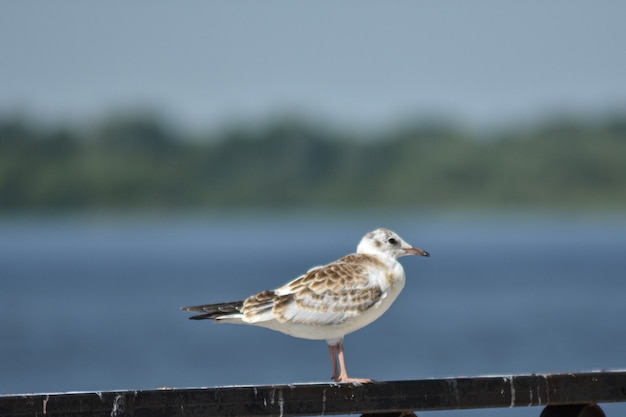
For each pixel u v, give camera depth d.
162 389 9.37
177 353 48.91
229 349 50.38
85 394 9.11
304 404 9.74
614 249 151.00
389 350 49.00
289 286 11.79
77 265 121.44
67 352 49.19
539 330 56.72
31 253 150.38
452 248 157.00
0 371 43.44
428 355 47.31
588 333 55.00
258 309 11.59
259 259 125.75
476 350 49.00
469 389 10.15
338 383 9.85
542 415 10.90
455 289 87.25
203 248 160.00
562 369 43.16
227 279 96.50
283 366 44.41
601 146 199.50
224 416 9.48
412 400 10.02
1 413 8.88
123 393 9.22
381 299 11.87
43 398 9.01
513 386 10.24
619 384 10.57
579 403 10.54
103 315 67.25
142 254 145.25
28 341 53.31
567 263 120.25
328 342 11.98
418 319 63.62
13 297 80.38
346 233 198.62
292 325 11.65
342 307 11.66
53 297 80.44
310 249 146.38
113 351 49.59
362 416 10.48
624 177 197.88
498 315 65.38
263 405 9.59
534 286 89.25
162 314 67.94
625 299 75.62
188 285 90.56
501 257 134.00
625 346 50.12
